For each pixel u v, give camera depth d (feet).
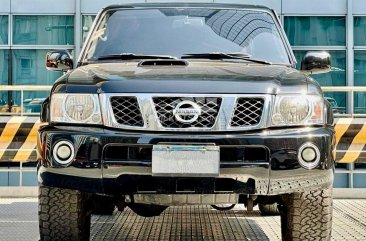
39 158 12.13
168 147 11.40
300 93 12.08
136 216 20.56
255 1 37.37
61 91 12.24
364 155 24.44
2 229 18.47
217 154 11.36
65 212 12.37
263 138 11.46
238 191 11.47
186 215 20.84
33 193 25.62
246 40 15.75
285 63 15.25
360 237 17.21
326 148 11.73
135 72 12.72
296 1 37.55
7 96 37.42
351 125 24.44
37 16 37.70
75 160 11.59
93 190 11.57
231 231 18.04
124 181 11.46
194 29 15.90
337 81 37.55
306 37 37.65
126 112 11.81
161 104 11.75
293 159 11.52
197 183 11.40
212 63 14.37
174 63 13.91
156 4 16.92
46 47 37.65
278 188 11.55
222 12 16.61
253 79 12.29
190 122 11.61
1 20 37.70
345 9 37.50
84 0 37.40
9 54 37.78
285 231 13.20
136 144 11.46
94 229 18.28
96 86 12.10
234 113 11.73
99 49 15.56
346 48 37.47
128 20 16.37
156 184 11.42
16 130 24.57
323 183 11.78
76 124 12.00
